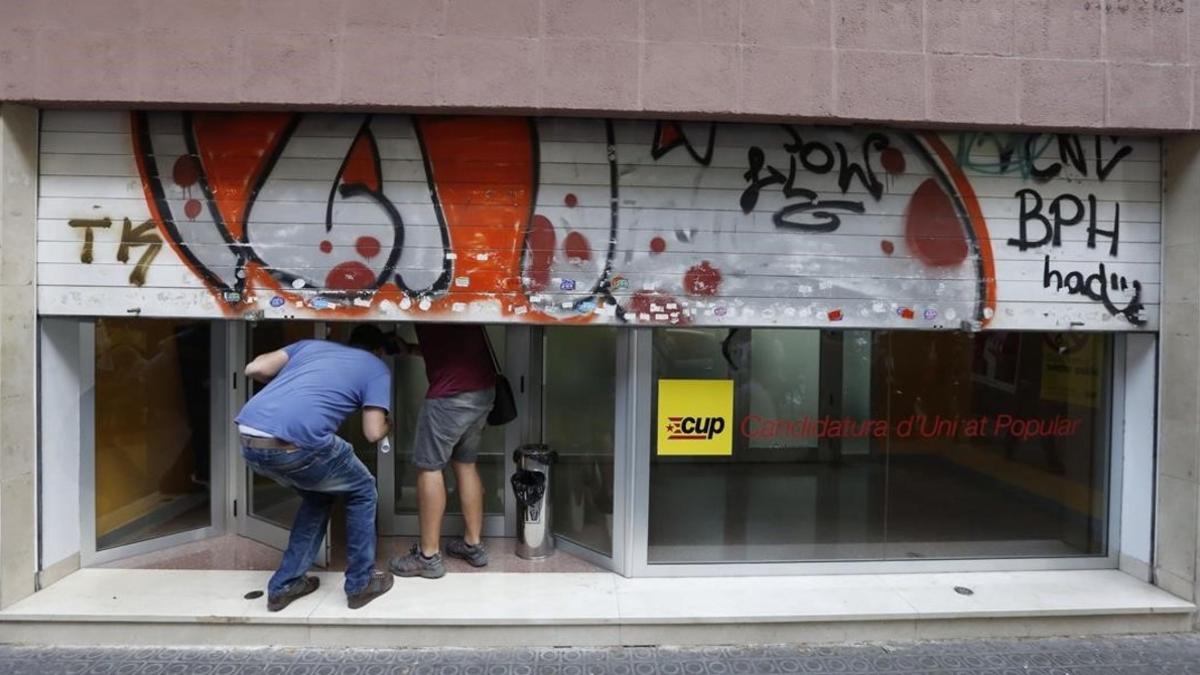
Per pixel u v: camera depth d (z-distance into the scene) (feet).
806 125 13.50
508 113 12.82
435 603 12.83
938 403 15.07
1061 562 15.01
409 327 16.83
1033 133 13.75
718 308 13.56
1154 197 14.01
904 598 13.41
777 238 13.57
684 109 12.51
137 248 13.11
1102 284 13.96
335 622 12.15
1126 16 12.96
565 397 15.65
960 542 15.08
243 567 14.52
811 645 12.57
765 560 14.64
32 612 12.19
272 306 13.20
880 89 12.66
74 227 13.07
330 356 12.57
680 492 14.44
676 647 12.43
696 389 14.38
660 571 14.28
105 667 11.46
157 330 15.89
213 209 13.11
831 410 14.82
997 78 12.82
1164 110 13.00
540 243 13.33
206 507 16.55
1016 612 12.84
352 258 13.20
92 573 14.05
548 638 12.39
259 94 12.21
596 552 14.92
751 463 14.62
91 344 14.32
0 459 12.28
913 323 13.76
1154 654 12.34
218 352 16.49
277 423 11.65
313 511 12.82
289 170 13.11
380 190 13.19
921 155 13.67
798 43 12.55
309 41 12.19
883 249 13.70
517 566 14.84
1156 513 14.10
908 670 11.73
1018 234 13.84
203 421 16.48
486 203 13.26
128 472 15.26
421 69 12.29
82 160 13.03
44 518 13.28
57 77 12.10
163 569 14.37
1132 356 14.56
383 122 13.14
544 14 12.33
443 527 16.83
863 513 14.93
